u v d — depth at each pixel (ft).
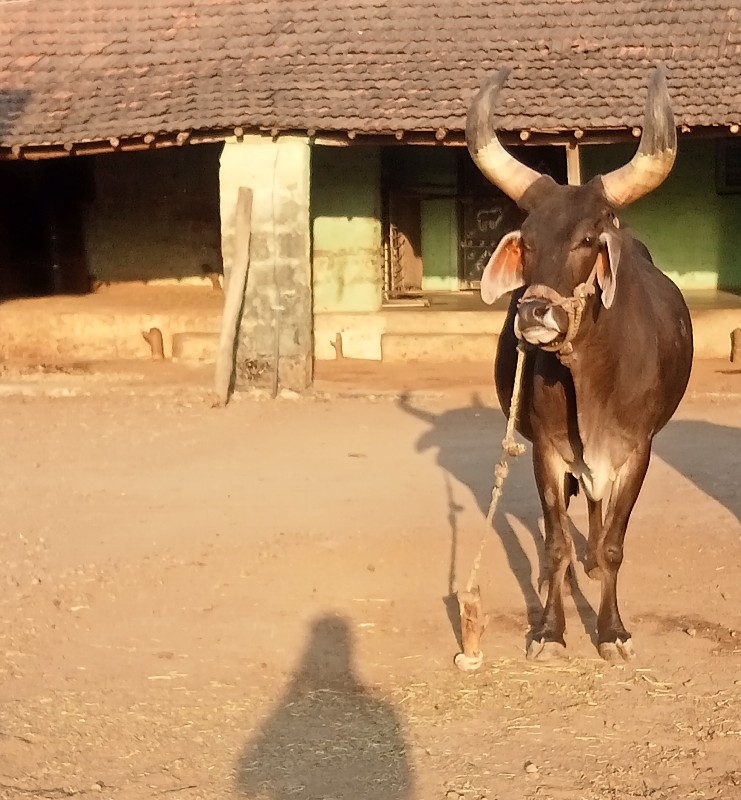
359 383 42.78
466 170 54.19
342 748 15.93
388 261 52.37
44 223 56.44
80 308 50.29
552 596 19.12
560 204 16.62
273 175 40.60
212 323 48.62
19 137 41.60
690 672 18.37
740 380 42.27
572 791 14.75
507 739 16.19
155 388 42.14
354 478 30.45
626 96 40.52
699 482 29.68
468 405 39.81
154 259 56.59
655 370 18.35
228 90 42.06
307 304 41.27
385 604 21.47
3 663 18.88
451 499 28.32
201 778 15.16
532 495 28.58
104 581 22.77
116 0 49.47
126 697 17.61
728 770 15.33
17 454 33.47
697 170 52.80
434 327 48.08
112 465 32.14
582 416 17.69
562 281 16.11
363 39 44.65
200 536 25.61
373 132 39.47
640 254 21.90
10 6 49.96
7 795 14.70
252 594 22.03
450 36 44.55
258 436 35.55
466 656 18.51
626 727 16.55
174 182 56.29
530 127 39.34
